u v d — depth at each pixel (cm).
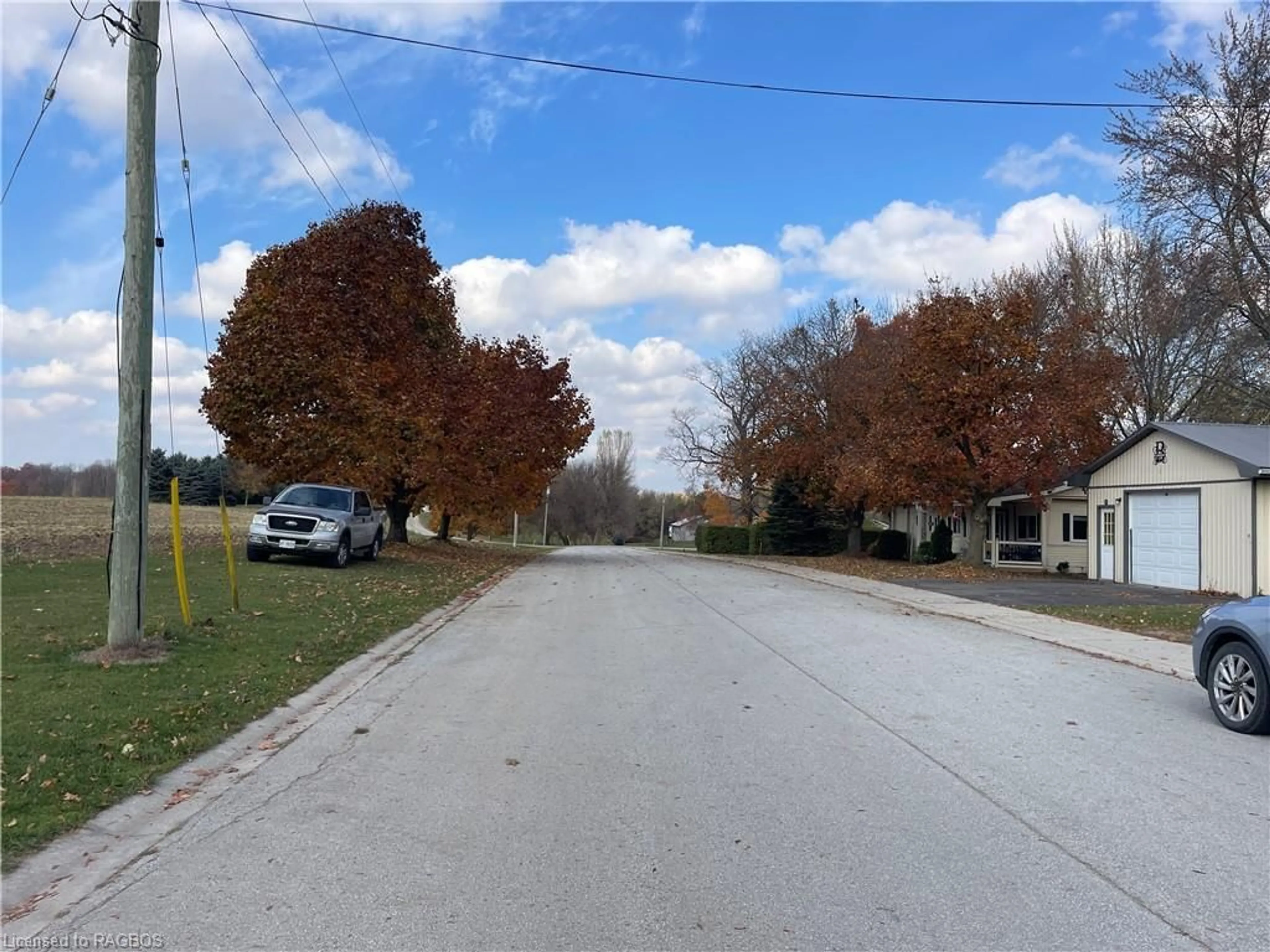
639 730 770
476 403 2919
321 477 2616
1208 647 818
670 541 10744
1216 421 3397
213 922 423
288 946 400
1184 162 2597
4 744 640
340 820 558
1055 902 443
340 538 2066
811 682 980
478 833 535
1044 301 3884
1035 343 2875
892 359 3388
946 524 3859
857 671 1041
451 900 446
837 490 3359
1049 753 705
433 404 2716
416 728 786
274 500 2186
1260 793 611
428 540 3816
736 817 561
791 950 397
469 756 696
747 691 931
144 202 951
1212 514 2117
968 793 607
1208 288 2691
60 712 727
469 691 938
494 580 2403
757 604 1775
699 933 412
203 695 826
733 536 5178
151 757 658
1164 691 955
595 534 9994
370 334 2647
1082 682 998
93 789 587
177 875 476
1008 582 2428
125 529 952
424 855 502
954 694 925
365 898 448
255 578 1723
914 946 400
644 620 1509
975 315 2736
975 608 1712
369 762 683
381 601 1588
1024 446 2650
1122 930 415
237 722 771
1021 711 848
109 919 427
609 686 952
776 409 3941
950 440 2831
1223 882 466
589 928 418
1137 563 2392
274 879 471
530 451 3309
